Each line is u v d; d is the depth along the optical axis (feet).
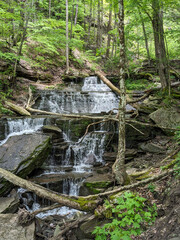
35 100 36.81
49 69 48.19
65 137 28.07
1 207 16.19
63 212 18.95
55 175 22.21
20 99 35.70
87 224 14.07
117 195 15.29
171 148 21.97
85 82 48.49
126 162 22.76
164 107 27.40
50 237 14.61
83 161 25.64
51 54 53.36
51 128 27.14
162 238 9.66
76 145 26.22
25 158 21.11
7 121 28.07
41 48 51.03
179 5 25.27
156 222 11.59
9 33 38.19
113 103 39.58
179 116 25.96
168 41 45.03
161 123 25.84
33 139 24.08
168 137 24.82
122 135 16.65
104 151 26.27
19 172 19.93
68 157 25.58
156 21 29.09
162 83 30.94
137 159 22.54
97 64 59.21
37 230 14.93
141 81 41.88
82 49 64.80
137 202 11.84
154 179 14.89
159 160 20.38
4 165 20.11
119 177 16.99
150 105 30.25
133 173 18.85
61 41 53.16
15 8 33.55
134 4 26.27
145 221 11.96
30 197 19.48
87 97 38.78
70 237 14.19
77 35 61.67
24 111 32.09
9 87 36.78
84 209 14.94
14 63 39.60
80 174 22.31
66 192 21.11
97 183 18.38
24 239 13.08
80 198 15.61
